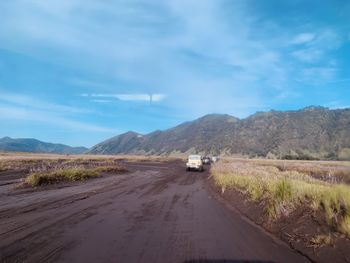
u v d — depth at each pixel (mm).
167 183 26219
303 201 10875
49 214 11648
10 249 7375
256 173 24281
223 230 9758
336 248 7094
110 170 37844
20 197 15836
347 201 9055
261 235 9188
